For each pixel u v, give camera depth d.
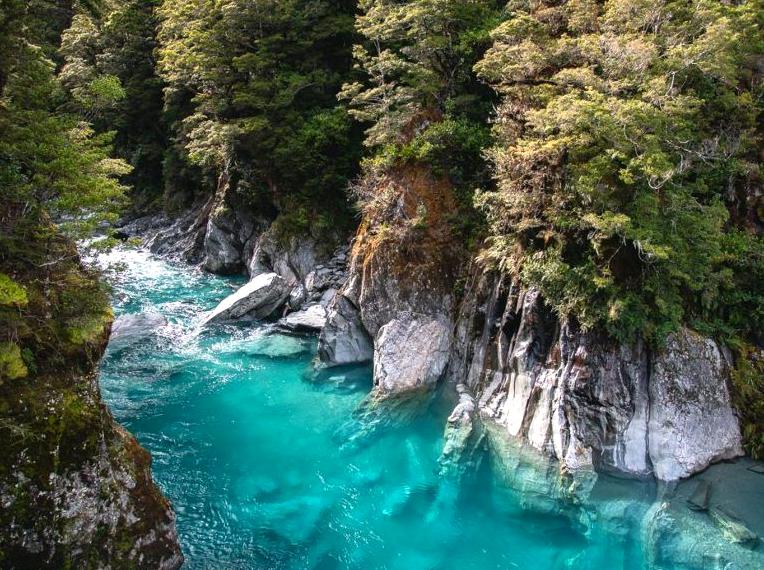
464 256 23.05
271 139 32.06
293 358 24.38
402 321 22.31
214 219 36.34
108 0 44.41
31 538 10.83
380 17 26.72
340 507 15.70
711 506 14.46
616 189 15.80
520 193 18.44
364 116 25.94
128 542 12.22
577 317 16.39
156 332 26.06
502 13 26.44
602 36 17.27
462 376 21.11
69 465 11.62
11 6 13.41
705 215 15.95
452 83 26.28
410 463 17.66
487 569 13.73
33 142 12.63
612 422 16.09
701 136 17.97
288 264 32.16
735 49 18.17
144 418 19.55
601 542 14.46
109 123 47.50
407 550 14.26
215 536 14.37
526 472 16.59
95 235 41.56
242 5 31.58
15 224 12.80
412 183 24.19
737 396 16.61
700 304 17.19
